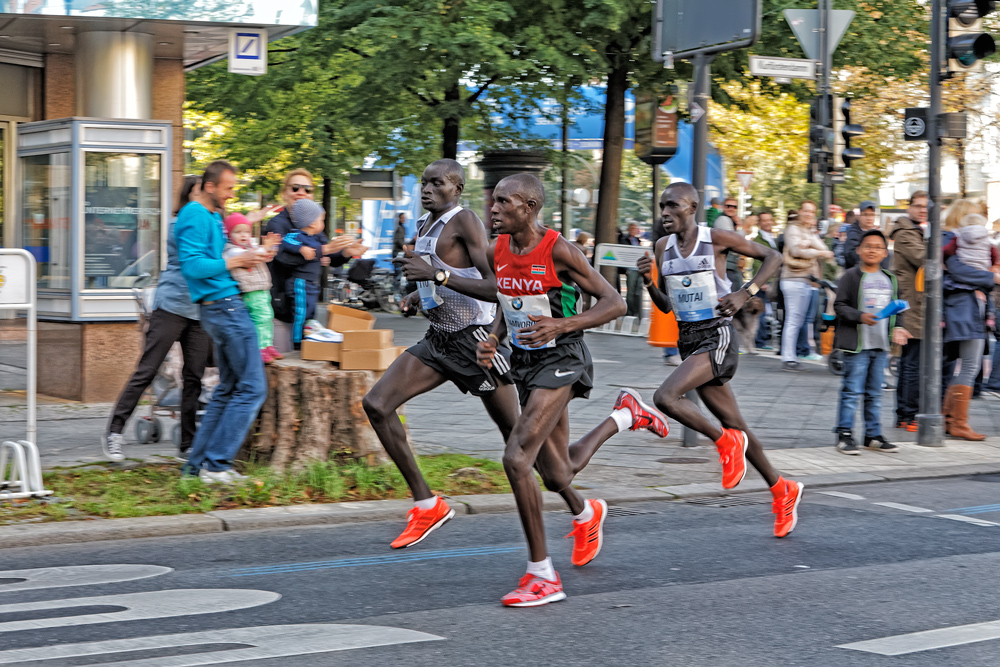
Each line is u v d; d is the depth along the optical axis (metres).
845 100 19.70
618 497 9.20
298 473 8.96
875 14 25.47
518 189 6.09
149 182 13.13
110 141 12.88
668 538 7.88
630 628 5.69
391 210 40.16
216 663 4.99
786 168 40.44
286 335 9.93
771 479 7.92
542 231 6.18
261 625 5.63
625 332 24.80
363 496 8.78
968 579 6.80
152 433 10.58
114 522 7.76
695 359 7.69
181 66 15.30
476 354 7.11
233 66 13.81
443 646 5.34
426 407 13.95
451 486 9.22
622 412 7.09
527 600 6.06
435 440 11.53
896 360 17.59
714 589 6.50
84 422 11.70
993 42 11.48
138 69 13.76
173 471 9.29
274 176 31.62
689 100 11.31
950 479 10.48
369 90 24.89
